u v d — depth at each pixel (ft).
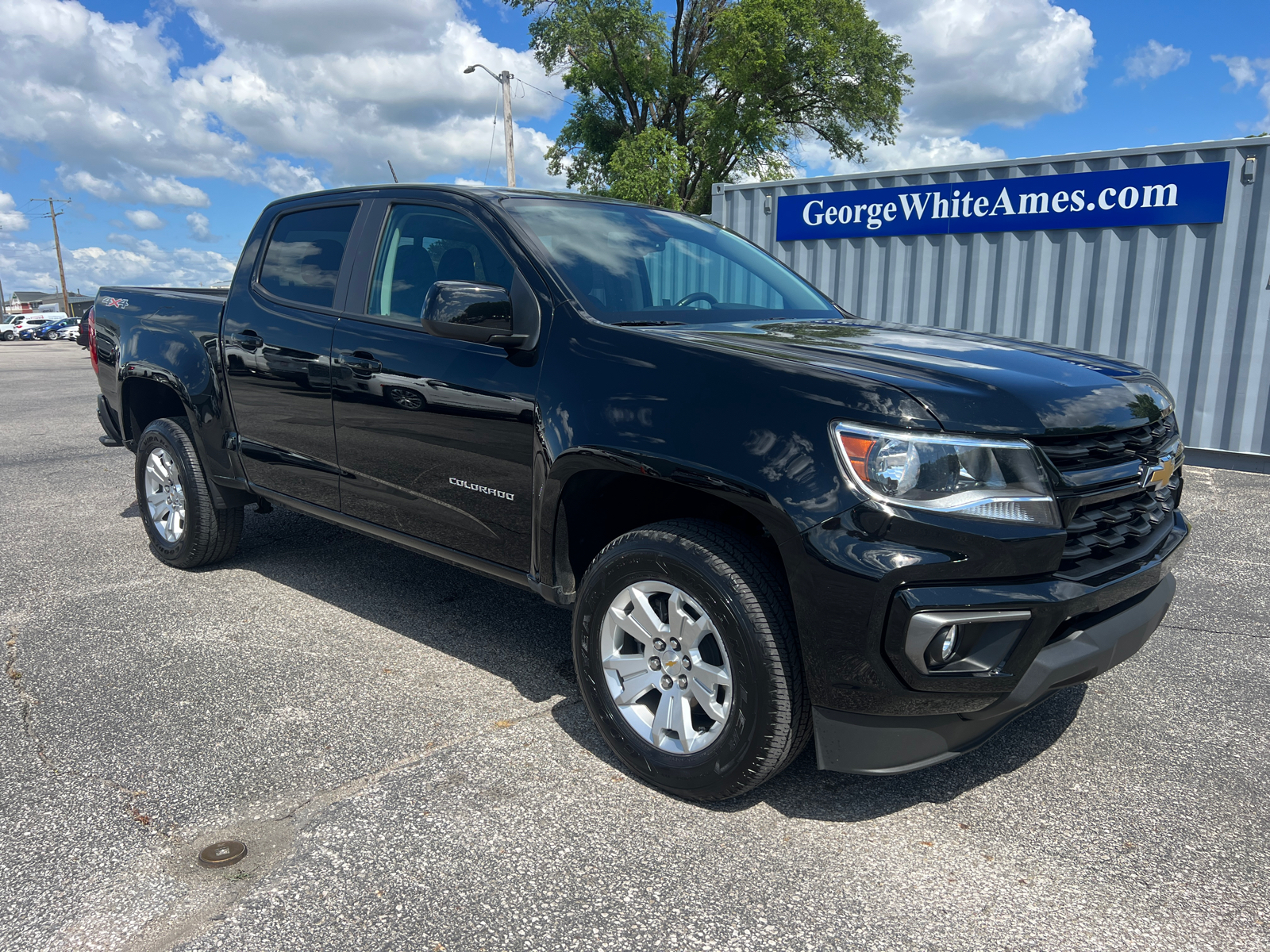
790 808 7.89
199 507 13.78
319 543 16.21
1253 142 22.95
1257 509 19.71
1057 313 26.55
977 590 6.59
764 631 7.09
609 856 7.12
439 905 6.49
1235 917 6.47
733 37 93.97
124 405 14.99
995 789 8.25
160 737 9.01
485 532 9.57
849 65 96.68
